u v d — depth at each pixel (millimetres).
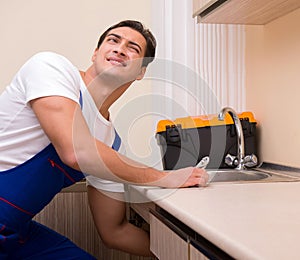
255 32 2432
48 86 1433
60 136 1387
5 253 1669
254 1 1892
